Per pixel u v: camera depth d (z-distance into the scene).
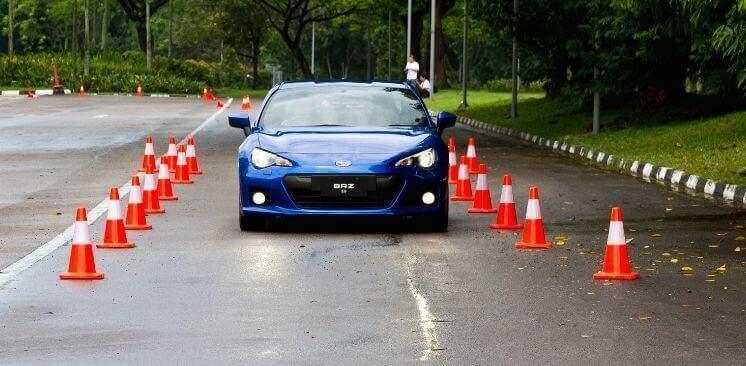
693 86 47.88
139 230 17.47
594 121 37.09
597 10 35.00
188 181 24.27
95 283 13.10
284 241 16.27
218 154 31.39
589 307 11.76
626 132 34.94
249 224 17.34
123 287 12.85
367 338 10.34
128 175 25.80
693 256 15.04
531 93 85.75
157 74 89.38
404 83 19.59
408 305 11.85
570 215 19.41
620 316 11.30
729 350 9.85
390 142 17.25
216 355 9.72
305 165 16.80
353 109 18.52
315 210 16.75
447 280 13.28
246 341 10.24
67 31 139.12
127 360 9.55
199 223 18.22
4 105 57.34
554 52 38.59
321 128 18.11
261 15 122.56
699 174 24.16
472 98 74.56
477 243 16.17
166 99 70.44
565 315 11.36
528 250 15.56
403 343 10.14
